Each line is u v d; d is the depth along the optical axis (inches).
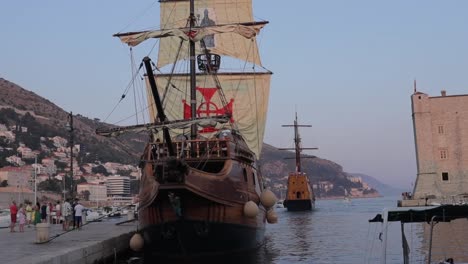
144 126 981.8
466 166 3671.3
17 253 788.6
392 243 1401.3
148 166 1046.4
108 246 1028.5
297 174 4611.2
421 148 3720.5
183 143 1060.5
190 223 983.0
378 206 6614.2
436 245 1295.5
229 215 1030.4
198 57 1657.2
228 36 1932.8
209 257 1035.9
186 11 1973.4
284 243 1535.4
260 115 1899.6
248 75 1915.6
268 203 1208.2
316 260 1122.0
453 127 3740.2
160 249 1029.2
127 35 1224.8
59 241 997.2
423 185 3654.0
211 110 1854.1
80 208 1395.2
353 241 1551.4
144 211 1027.9
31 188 6501.0
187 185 940.6
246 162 1173.7
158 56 1934.1
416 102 3782.0
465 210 724.0
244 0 1947.6
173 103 1854.1
